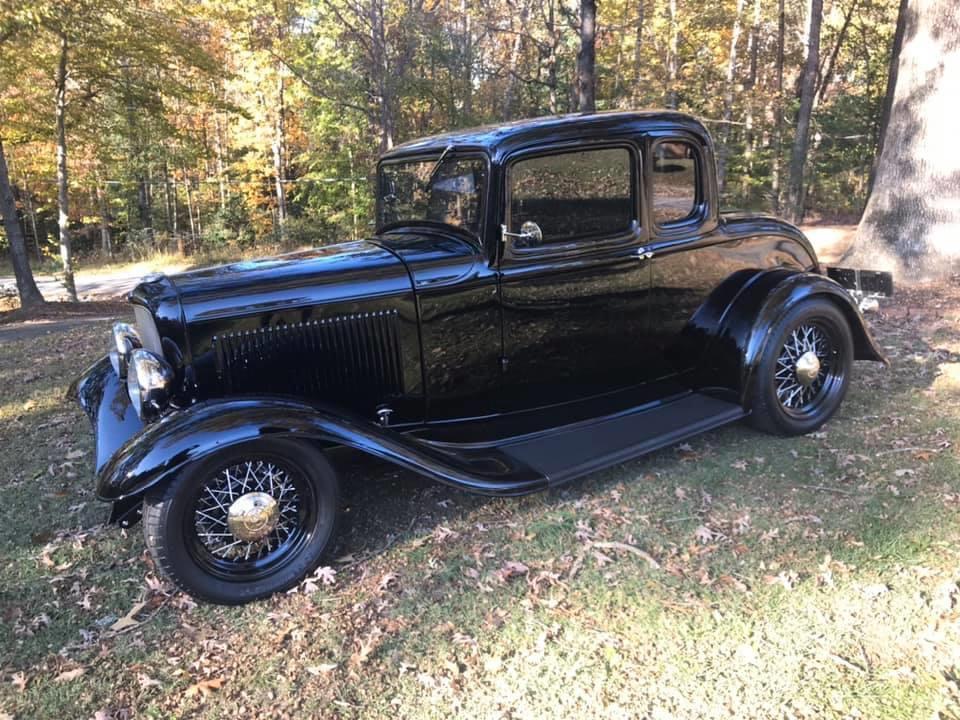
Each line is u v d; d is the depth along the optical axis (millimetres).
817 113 24031
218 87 20047
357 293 3250
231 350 3102
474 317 3461
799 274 4055
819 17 15984
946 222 7172
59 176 14094
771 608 2635
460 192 3504
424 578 2947
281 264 3391
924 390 4656
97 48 12680
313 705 2293
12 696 2389
